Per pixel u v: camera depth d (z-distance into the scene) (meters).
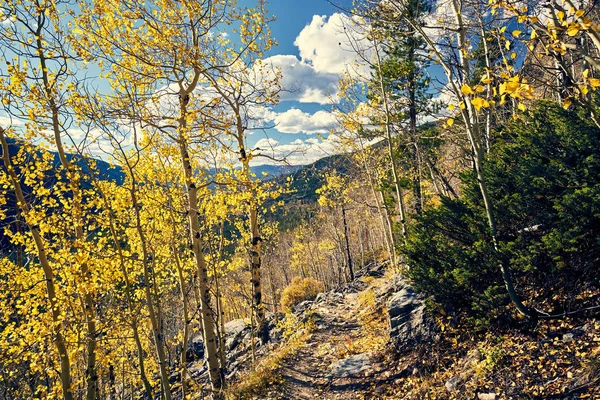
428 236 6.62
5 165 6.68
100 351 8.15
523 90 2.43
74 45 6.50
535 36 2.76
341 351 8.51
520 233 5.59
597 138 5.06
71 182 5.89
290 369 8.23
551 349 4.45
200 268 7.75
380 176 14.92
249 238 12.70
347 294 18.36
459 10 4.80
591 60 2.57
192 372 14.28
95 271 6.32
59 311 7.51
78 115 5.71
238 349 16.11
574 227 4.50
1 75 5.84
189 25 7.39
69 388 7.09
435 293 6.14
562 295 4.97
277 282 35.75
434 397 5.08
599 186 4.48
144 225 8.02
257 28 8.45
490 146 8.01
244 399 7.27
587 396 3.55
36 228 6.95
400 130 10.65
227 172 8.84
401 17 5.37
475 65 6.08
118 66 6.70
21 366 9.41
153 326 6.34
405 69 10.50
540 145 5.91
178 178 8.02
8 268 8.05
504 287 5.53
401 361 6.59
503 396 4.24
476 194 6.55
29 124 6.04
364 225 32.22
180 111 7.05
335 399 6.43
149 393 6.37
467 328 5.99
